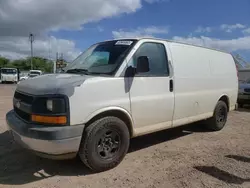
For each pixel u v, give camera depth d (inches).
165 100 183.6
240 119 329.1
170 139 225.5
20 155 177.5
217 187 135.0
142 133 172.6
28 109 140.1
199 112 221.9
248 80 482.9
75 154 141.3
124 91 158.1
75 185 135.9
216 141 221.6
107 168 153.9
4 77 1466.5
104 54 175.3
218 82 245.9
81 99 137.9
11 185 135.4
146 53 175.9
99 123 146.3
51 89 136.0
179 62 198.8
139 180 142.4
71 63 195.3
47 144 130.6
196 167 161.3
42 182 139.1
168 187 134.7
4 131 236.1
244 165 165.6
